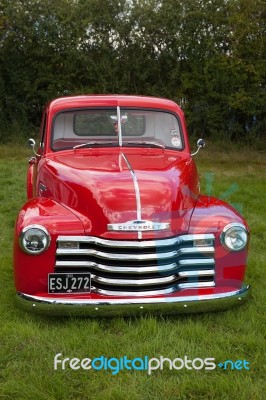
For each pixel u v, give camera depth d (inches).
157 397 112.6
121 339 135.0
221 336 137.5
